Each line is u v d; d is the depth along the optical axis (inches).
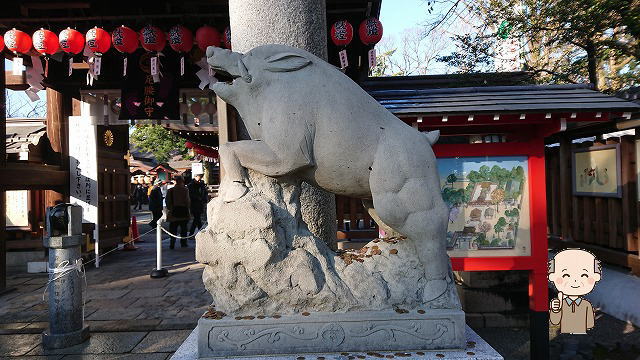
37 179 273.3
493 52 334.3
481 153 138.4
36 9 233.3
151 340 167.9
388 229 90.0
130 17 223.8
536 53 373.1
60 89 300.7
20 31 217.8
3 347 162.6
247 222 76.8
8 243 296.7
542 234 137.0
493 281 193.9
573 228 245.6
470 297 194.9
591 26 264.5
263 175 82.0
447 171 139.7
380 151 79.2
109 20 231.5
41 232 304.0
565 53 355.6
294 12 105.3
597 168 223.9
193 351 81.2
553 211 265.4
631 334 179.6
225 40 222.1
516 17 297.0
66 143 308.2
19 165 268.5
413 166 79.0
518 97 138.0
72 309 165.5
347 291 78.3
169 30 233.8
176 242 427.2
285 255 78.7
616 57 292.8
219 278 79.4
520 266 137.6
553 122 131.1
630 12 240.2
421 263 81.8
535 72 280.2
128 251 369.4
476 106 130.1
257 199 78.9
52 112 305.1
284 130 77.7
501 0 341.4
